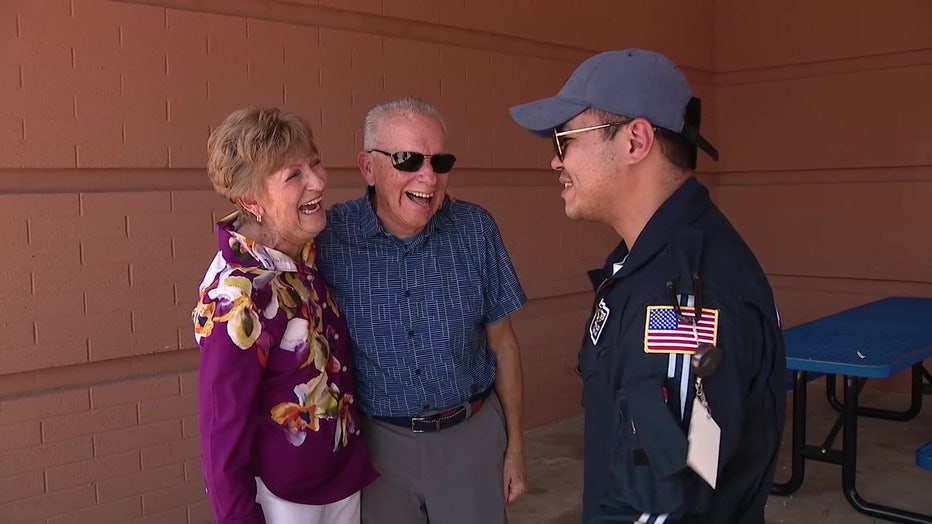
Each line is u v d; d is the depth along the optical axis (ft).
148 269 10.42
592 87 4.65
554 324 16.17
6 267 9.32
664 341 4.16
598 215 4.88
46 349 9.64
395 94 13.10
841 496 12.53
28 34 9.39
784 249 19.65
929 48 17.26
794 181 19.44
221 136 5.72
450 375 6.75
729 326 4.18
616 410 4.32
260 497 5.80
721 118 20.26
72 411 9.89
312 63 11.97
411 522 6.91
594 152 4.68
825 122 18.75
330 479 6.08
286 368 5.65
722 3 19.89
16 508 9.52
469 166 14.43
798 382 12.25
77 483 9.97
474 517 6.89
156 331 10.52
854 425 11.94
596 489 4.59
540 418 16.03
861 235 18.53
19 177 9.53
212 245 10.96
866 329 12.62
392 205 6.53
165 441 10.69
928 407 17.13
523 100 15.25
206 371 5.36
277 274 5.65
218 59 10.94
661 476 4.05
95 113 9.91
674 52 18.72
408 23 13.37
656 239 4.44
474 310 6.87
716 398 4.12
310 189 5.74
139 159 10.30
